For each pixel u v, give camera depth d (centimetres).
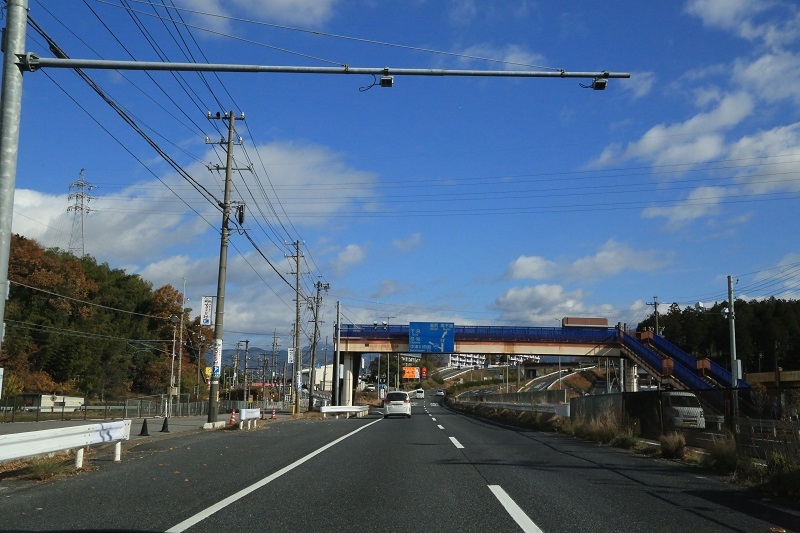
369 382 16962
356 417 5034
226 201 3105
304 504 950
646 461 1580
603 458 1642
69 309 6875
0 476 1195
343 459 1562
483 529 797
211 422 2953
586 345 6044
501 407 4650
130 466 1377
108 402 7175
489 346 6134
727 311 3925
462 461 1543
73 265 7044
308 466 1412
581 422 2488
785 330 6700
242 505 934
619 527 814
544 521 845
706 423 1602
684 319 8225
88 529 766
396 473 1309
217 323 3041
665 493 1082
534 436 2489
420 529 795
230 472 1299
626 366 6231
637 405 2106
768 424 1257
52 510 883
